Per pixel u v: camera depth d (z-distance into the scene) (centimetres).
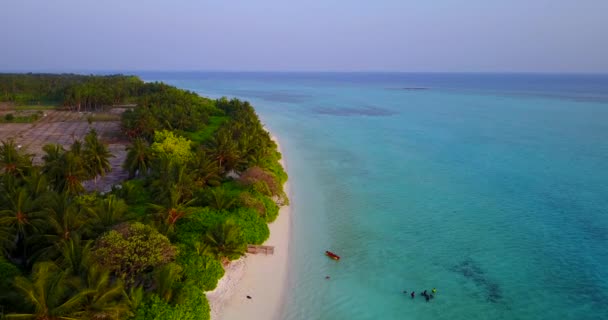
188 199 4062
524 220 4912
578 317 3177
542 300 3372
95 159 4994
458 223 4791
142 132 7550
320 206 5206
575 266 3906
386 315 3119
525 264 3919
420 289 3475
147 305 2569
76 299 2103
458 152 8256
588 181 6394
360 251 4069
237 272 3531
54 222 2934
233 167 5419
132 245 2833
